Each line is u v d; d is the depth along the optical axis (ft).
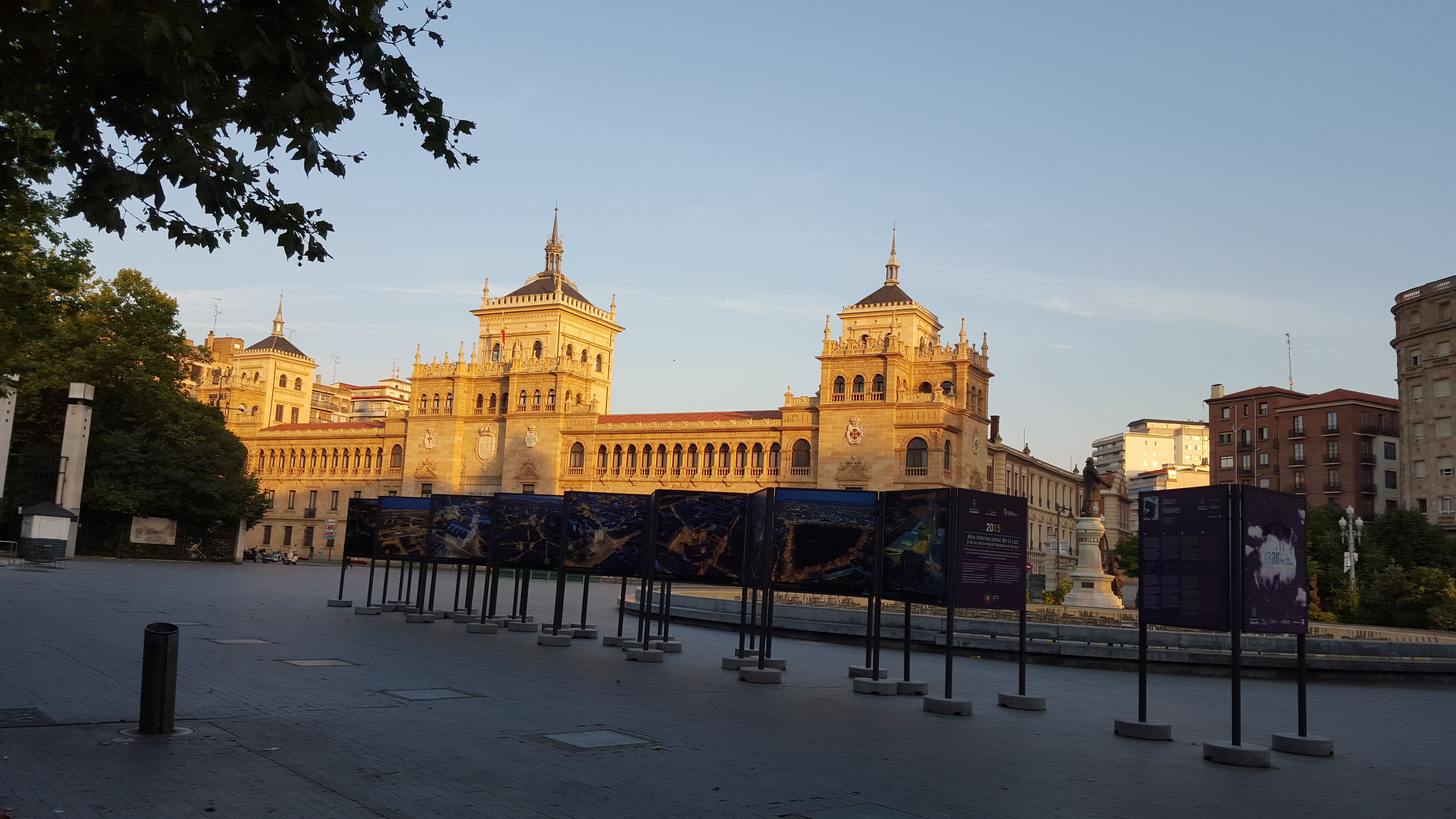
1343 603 191.93
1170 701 73.77
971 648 102.22
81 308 133.69
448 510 113.80
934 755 48.01
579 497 94.43
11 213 64.90
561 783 38.17
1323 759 51.78
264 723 46.93
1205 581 53.42
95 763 37.60
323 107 39.88
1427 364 316.81
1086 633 99.19
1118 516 533.96
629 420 369.09
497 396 393.09
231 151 44.78
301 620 103.65
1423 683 94.63
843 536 75.15
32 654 65.31
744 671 72.90
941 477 307.17
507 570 321.11
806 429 331.98
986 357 338.34
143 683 43.73
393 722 48.85
